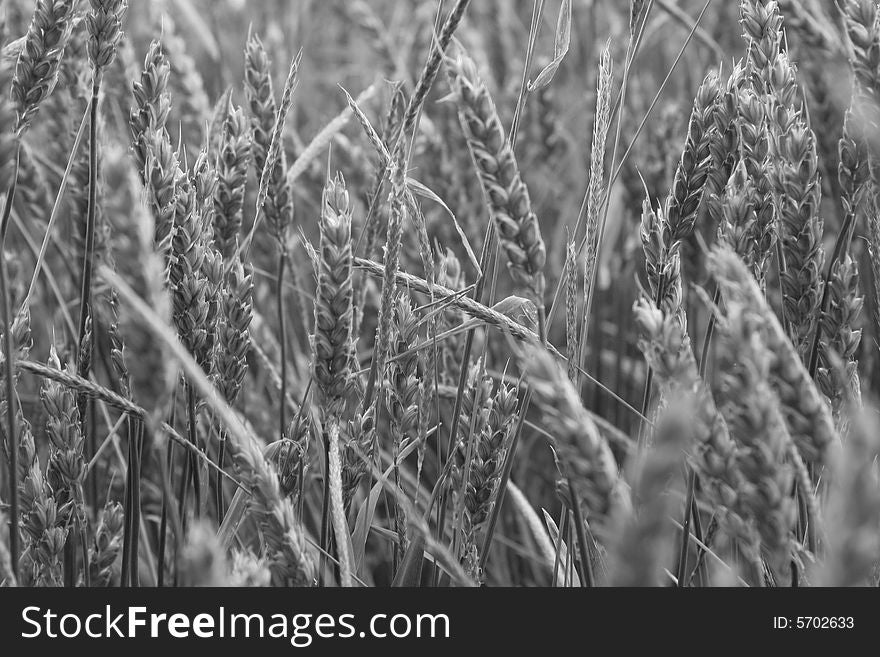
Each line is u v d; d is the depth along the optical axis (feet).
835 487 3.21
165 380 3.35
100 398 4.42
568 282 4.87
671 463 2.73
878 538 2.98
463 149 9.38
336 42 15.78
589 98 11.18
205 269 5.02
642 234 4.97
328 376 4.49
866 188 5.04
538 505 8.94
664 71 12.12
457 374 6.78
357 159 9.74
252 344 6.86
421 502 7.11
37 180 7.72
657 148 8.92
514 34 13.99
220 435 5.31
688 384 3.41
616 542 2.78
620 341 9.06
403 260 9.00
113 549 5.47
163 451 3.67
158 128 5.28
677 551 6.40
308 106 13.89
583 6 12.92
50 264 9.77
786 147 4.72
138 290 3.22
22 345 5.25
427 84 4.58
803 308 4.92
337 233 4.37
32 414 7.72
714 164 5.03
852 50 4.39
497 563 7.75
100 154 5.96
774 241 5.08
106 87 8.20
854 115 4.60
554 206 11.59
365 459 4.36
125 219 3.17
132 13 13.26
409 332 5.24
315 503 7.63
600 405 8.99
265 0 13.62
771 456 3.16
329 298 4.39
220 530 4.98
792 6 6.49
